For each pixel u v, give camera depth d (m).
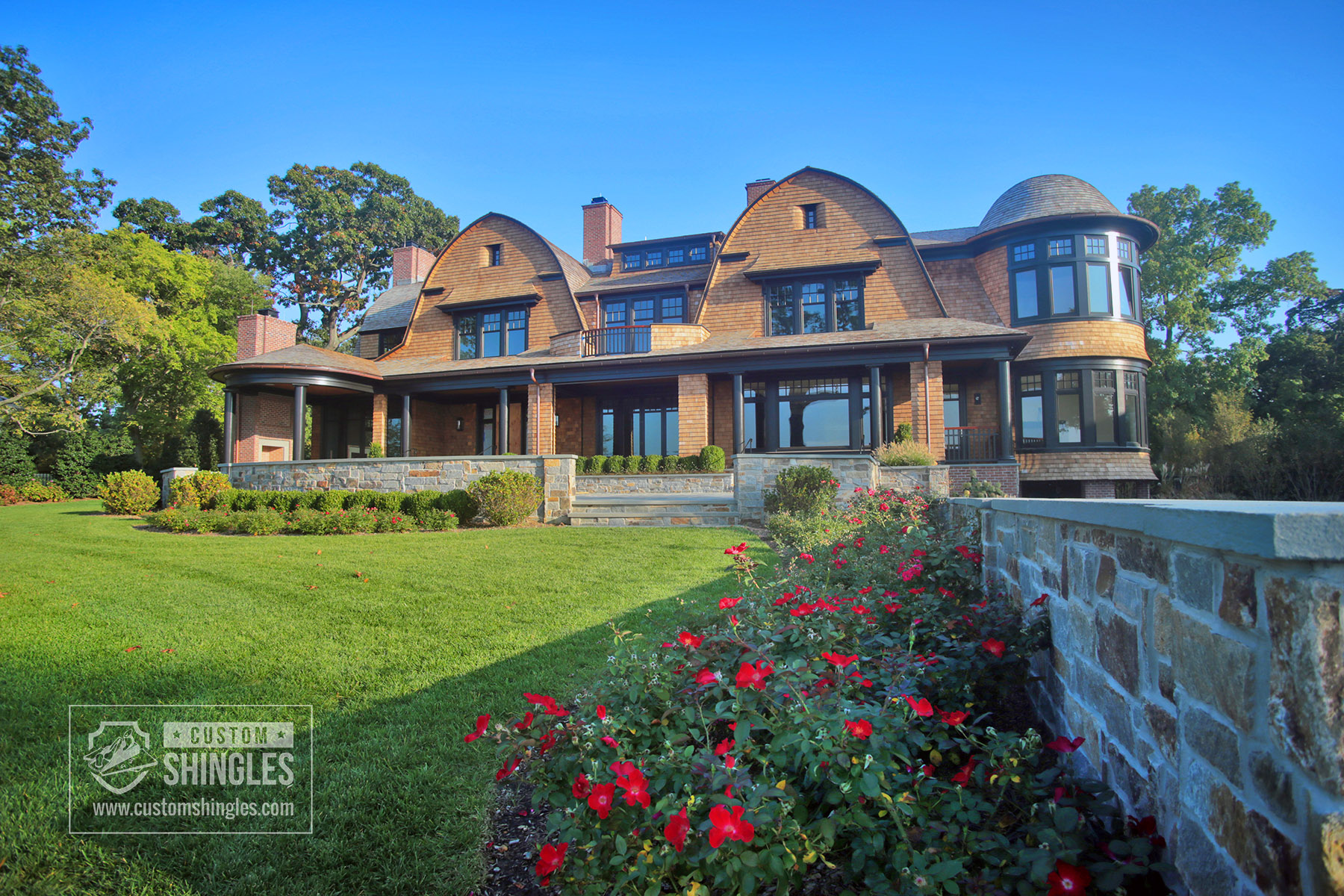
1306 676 1.18
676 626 4.40
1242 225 24.25
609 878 1.83
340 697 3.86
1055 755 2.64
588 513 12.80
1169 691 1.73
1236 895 1.40
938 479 12.75
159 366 26.27
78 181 29.64
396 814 2.67
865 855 1.77
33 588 6.77
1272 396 24.84
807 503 11.16
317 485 15.20
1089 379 16.73
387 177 47.59
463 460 13.91
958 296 18.47
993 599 3.51
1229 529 1.30
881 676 2.66
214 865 2.37
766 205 19.55
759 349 16.12
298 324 45.16
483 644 4.83
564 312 21.09
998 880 1.65
